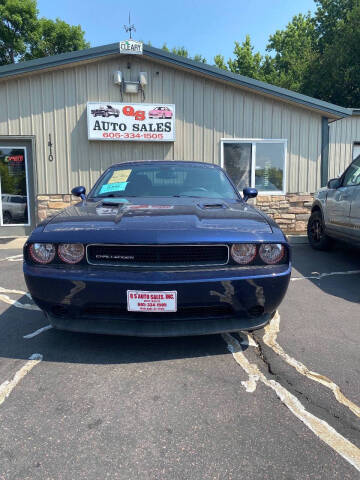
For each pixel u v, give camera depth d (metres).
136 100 7.98
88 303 2.32
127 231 2.35
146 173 3.83
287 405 2.03
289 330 3.07
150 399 2.07
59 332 2.99
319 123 8.46
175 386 2.21
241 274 2.31
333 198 5.72
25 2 23.97
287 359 2.56
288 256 2.48
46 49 25.52
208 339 2.87
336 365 2.49
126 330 2.41
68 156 7.91
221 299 2.31
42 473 1.55
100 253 2.36
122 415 1.93
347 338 2.93
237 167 8.45
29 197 8.10
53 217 2.75
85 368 2.41
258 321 2.54
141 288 2.24
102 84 7.85
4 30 23.64
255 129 8.33
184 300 2.27
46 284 2.35
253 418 1.92
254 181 8.50
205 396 2.11
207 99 8.16
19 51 24.88
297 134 8.45
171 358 2.55
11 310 3.51
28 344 2.77
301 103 8.07
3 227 8.12
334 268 5.28
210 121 8.20
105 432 1.80
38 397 2.09
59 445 1.71
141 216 2.60
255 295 2.35
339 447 1.71
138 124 7.93
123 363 2.48
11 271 5.05
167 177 3.76
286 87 26.78
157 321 2.37
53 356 2.58
